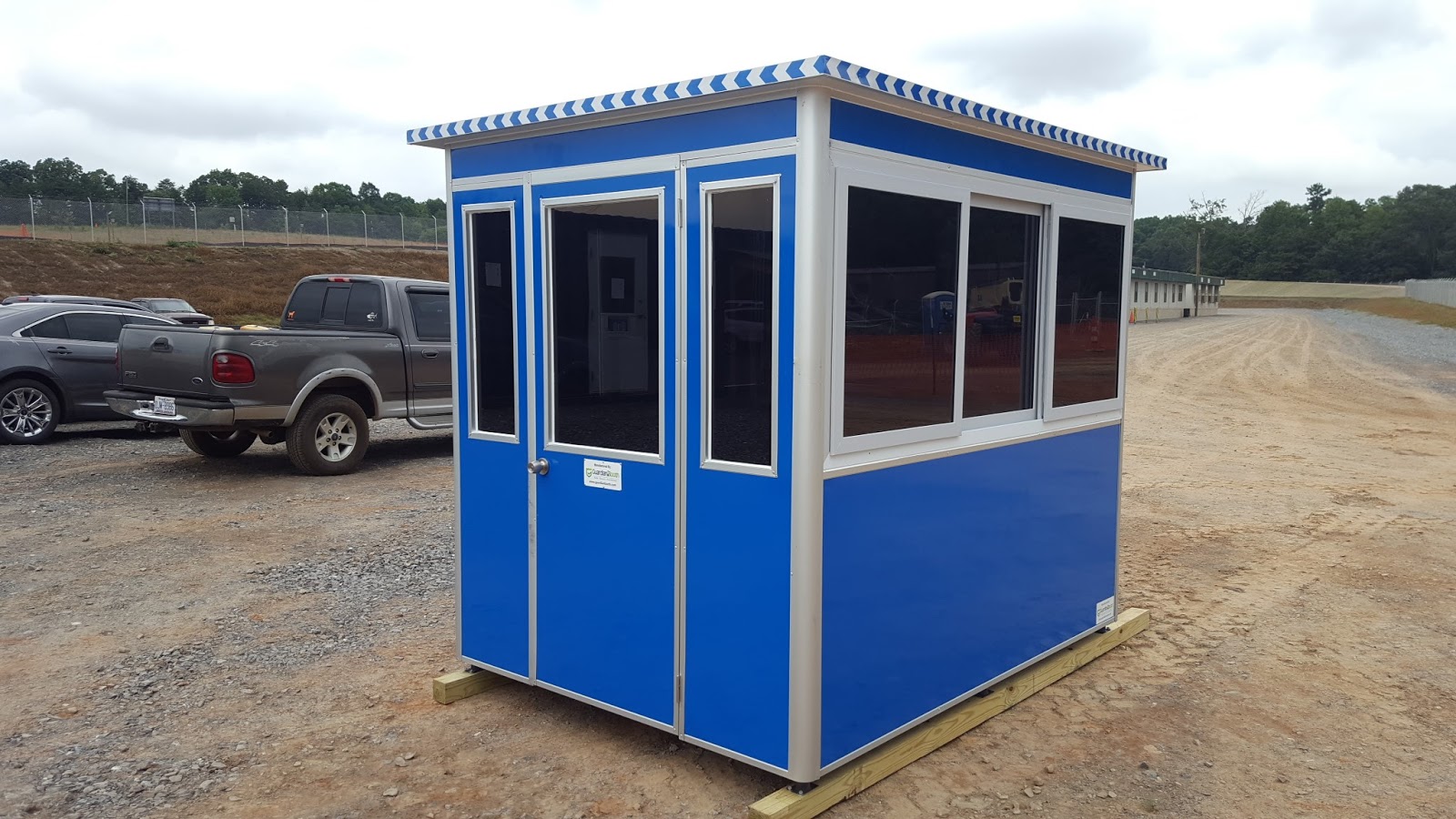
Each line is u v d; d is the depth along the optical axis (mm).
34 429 10734
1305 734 3924
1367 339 36688
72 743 3701
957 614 3762
